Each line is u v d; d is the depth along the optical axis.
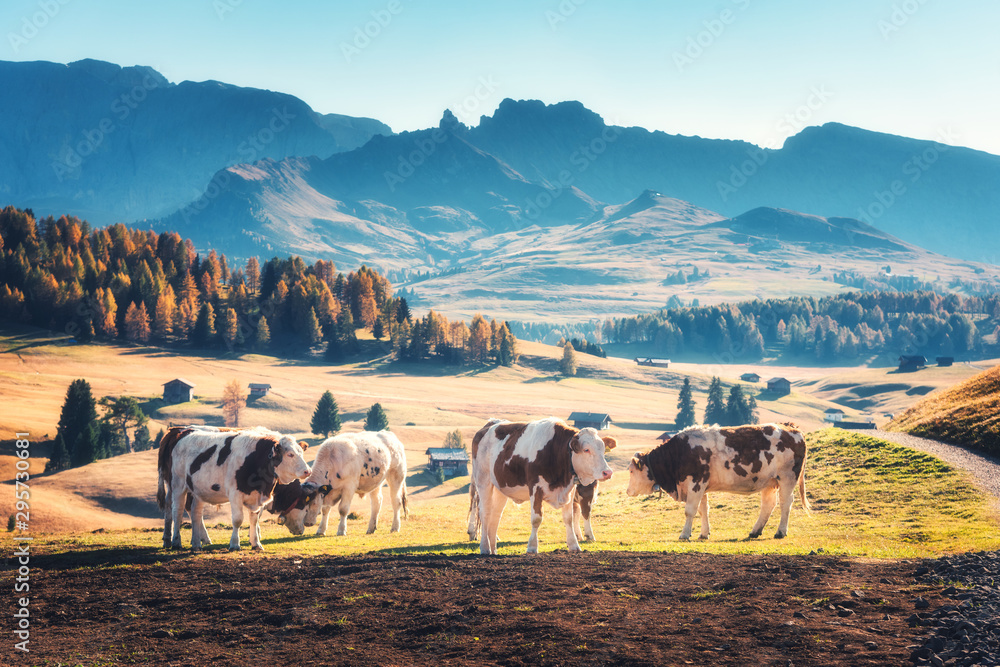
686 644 9.11
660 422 168.62
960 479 26.19
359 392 180.88
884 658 8.37
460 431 132.38
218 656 9.75
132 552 16.75
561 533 22.28
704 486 20.39
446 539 20.70
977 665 7.90
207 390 167.00
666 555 14.71
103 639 10.58
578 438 15.26
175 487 18.36
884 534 19.52
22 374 160.25
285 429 146.00
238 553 16.50
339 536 21.81
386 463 23.88
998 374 45.22
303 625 10.70
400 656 9.38
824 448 34.50
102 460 88.81
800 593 10.99
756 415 176.62
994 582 10.79
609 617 10.27
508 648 9.37
